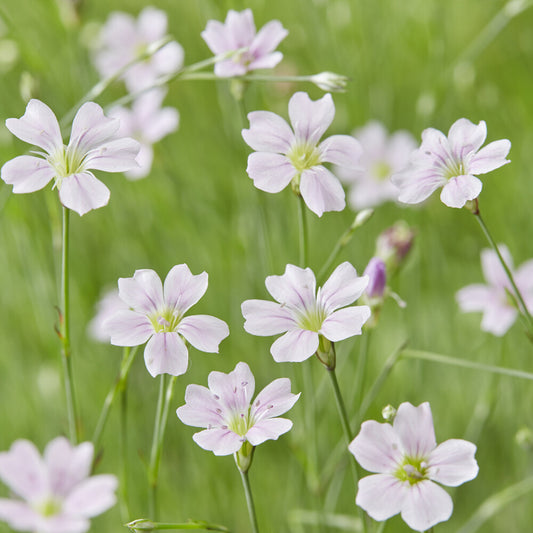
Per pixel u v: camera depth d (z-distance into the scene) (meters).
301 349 0.28
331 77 0.30
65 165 0.29
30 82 0.32
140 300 0.28
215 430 0.28
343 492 0.33
